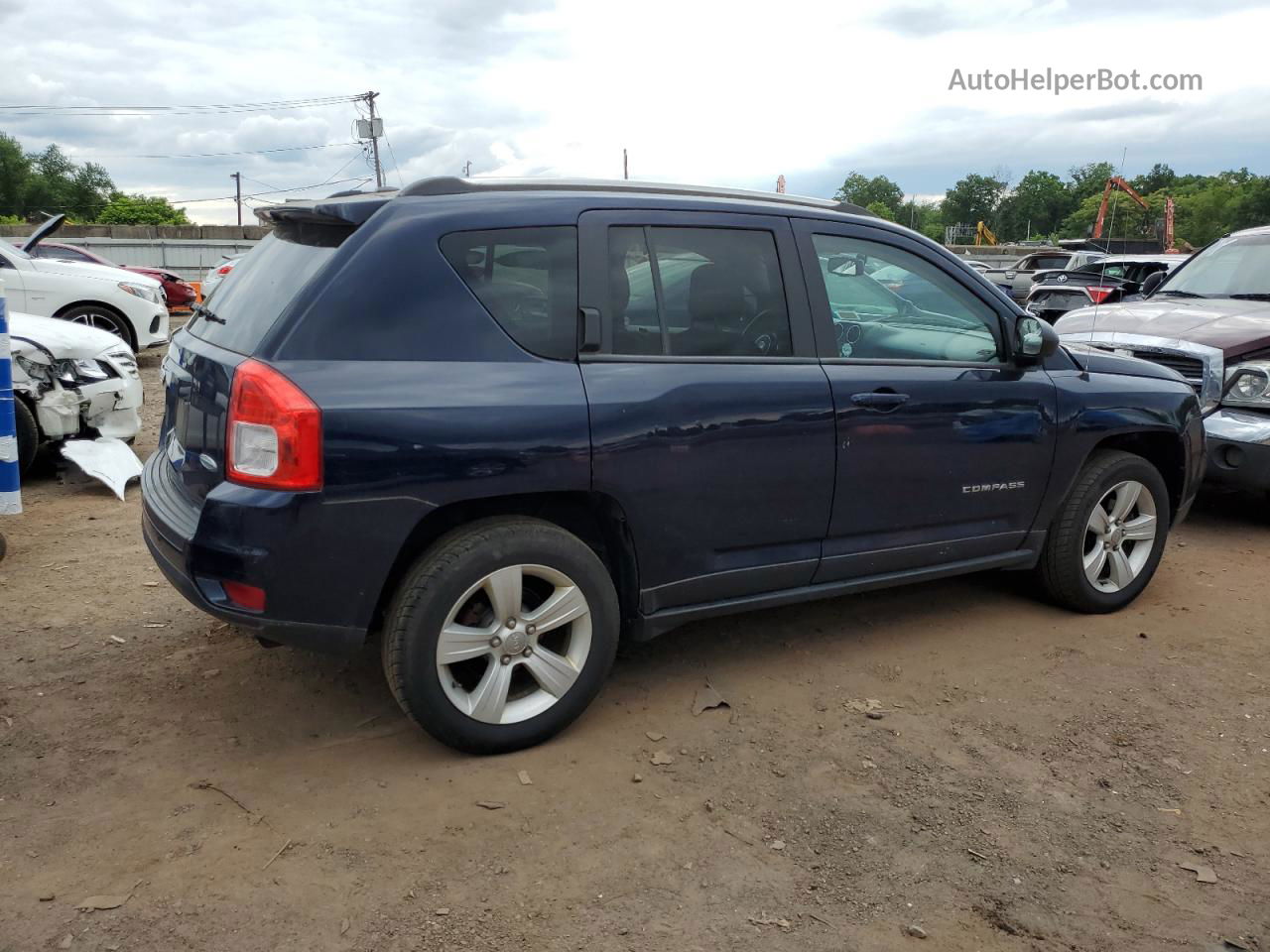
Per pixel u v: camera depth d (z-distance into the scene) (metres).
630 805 2.98
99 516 5.84
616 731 3.43
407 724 3.43
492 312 3.09
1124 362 4.70
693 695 3.71
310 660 3.90
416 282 3.00
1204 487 6.24
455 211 3.10
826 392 3.59
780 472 3.52
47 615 4.29
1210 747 3.41
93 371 6.46
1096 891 2.64
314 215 3.11
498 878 2.63
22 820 2.83
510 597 3.10
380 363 2.92
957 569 4.16
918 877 2.68
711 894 2.59
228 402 2.88
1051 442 4.21
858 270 3.84
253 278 3.31
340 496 2.83
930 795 3.07
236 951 2.35
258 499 2.80
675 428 3.28
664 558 3.40
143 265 28.17
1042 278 15.84
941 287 4.02
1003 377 4.08
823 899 2.58
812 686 3.80
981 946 2.43
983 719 3.57
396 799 2.98
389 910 2.50
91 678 3.71
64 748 3.22
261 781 3.06
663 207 3.44
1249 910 2.58
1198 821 2.97
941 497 3.96
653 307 3.35
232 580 2.85
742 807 2.99
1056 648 4.21
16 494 4.98
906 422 3.78
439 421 2.92
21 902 2.48
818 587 3.80
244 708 3.52
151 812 2.89
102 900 2.50
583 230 3.27
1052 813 2.99
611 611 3.31
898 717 3.57
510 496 3.18
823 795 3.06
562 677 3.25
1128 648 4.23
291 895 2.54
